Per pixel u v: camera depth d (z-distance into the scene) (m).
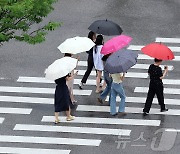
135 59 44.38
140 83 50.50
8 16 42.34
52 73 43.31
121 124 45.53
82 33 58.00
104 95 47.59
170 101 48.12
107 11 61.62
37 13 43.50
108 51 45.53
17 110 47.69
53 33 58.00
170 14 60.94
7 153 43.03
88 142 43.78
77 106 47.75
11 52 55.50
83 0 63.66
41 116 46.84
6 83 51.12
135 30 58.22
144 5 62.53
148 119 45.97
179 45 56.06
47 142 44.00
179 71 52.09
